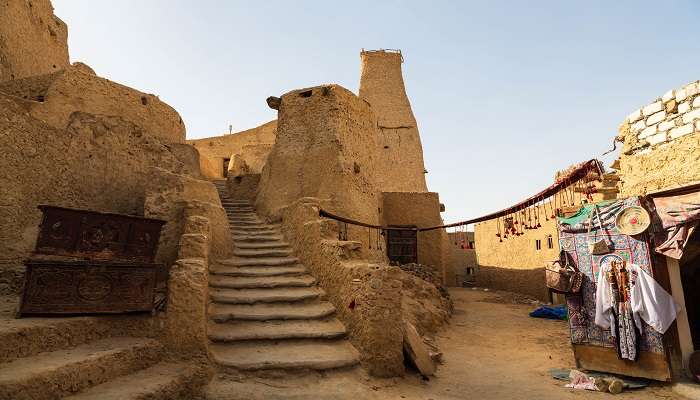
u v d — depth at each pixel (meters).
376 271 5.48
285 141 12.22
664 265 5.76
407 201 15.17
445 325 9.66
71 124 7.34
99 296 4.59
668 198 5.66
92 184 7.55
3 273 5.67
